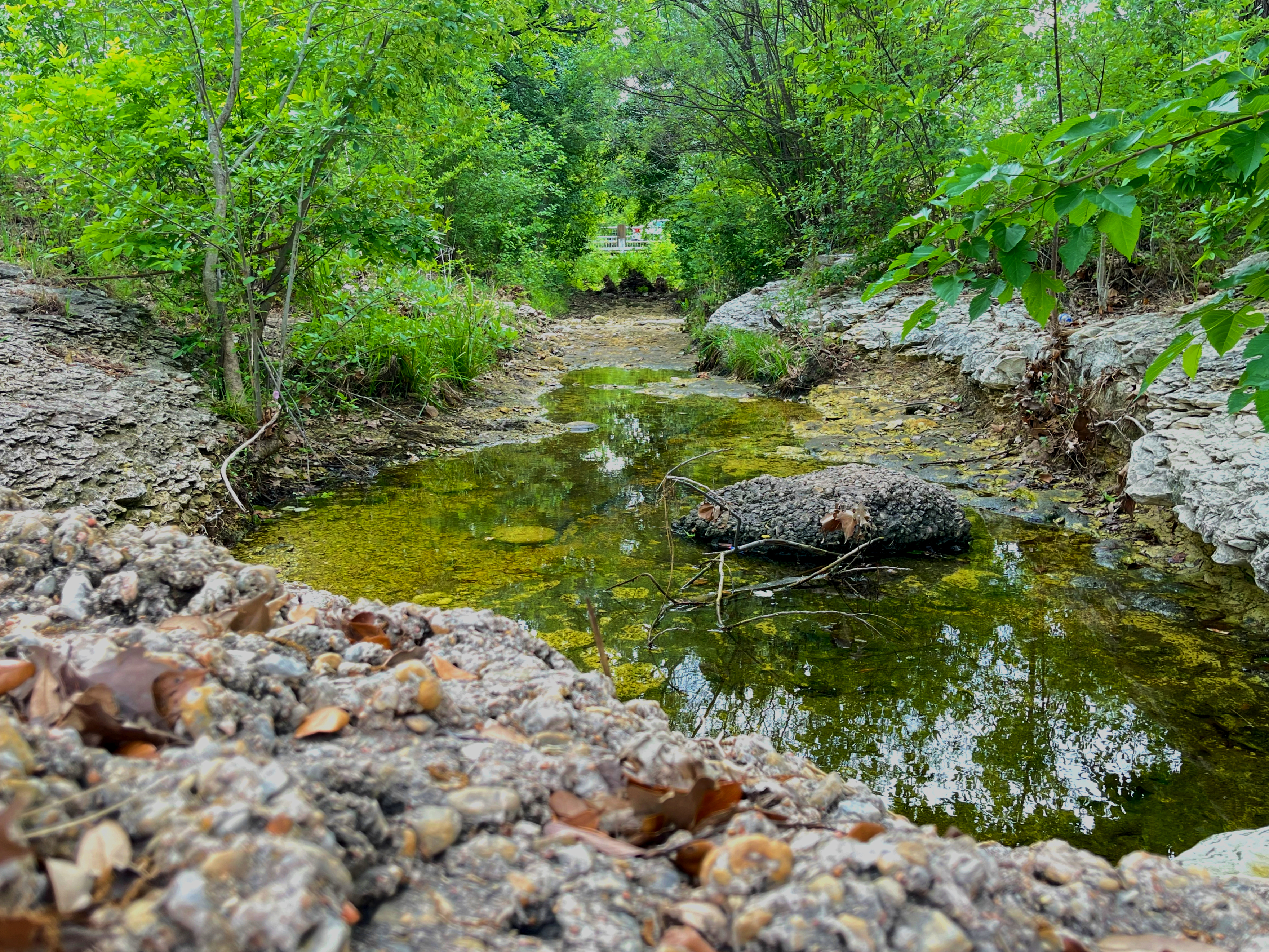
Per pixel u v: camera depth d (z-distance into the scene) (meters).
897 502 4.58
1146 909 1.24
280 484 5.55
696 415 7.99
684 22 14.27
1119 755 2.71
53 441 4.38
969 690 3.12
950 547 4.59
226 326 5.89
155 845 0.93
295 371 6.94
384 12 6.14
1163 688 3.12
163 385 5.54
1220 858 1.96
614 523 4.97
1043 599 3.91
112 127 5.77
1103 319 7.09
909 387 8.23
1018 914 1.11
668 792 1.25
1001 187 2.04
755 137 13.23
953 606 3.86
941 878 1.08
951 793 2.50
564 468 6.18
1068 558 4.40
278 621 1.80
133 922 0.84
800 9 12.19
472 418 7.67
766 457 6.38
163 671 1.28
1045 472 5.68
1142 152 1.94
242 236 5.86
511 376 9.84
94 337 5.82
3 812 0.90
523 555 4.44
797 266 13.13
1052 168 2.09
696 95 14.17
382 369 7.45
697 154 14.98
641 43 14.27
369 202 6.32
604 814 1.25
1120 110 2.00
